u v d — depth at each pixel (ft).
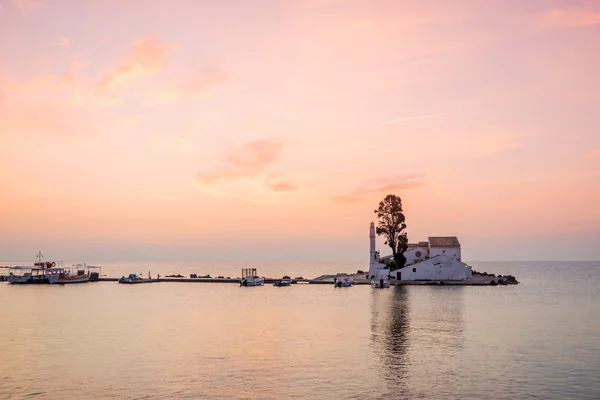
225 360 173.06
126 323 258.78
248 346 196.13
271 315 290.35
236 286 572.51
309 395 135.95
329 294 444.14
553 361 170.81
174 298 413.18
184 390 140.36
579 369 160.35
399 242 568.00
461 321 261.24
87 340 209.56
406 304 347.56
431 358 175.42
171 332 229.66
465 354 181.47
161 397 134.62
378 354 181.57
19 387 143.43
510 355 179.63
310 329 236.84
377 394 136.67
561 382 146.72
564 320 265.75
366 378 151.12
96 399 133.28
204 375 154.51
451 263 537.65
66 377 152.76
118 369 161.58
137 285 590.14
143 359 174.60
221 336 218.79
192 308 331.98
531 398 133.39
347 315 288.10
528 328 238.07
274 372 157.58
